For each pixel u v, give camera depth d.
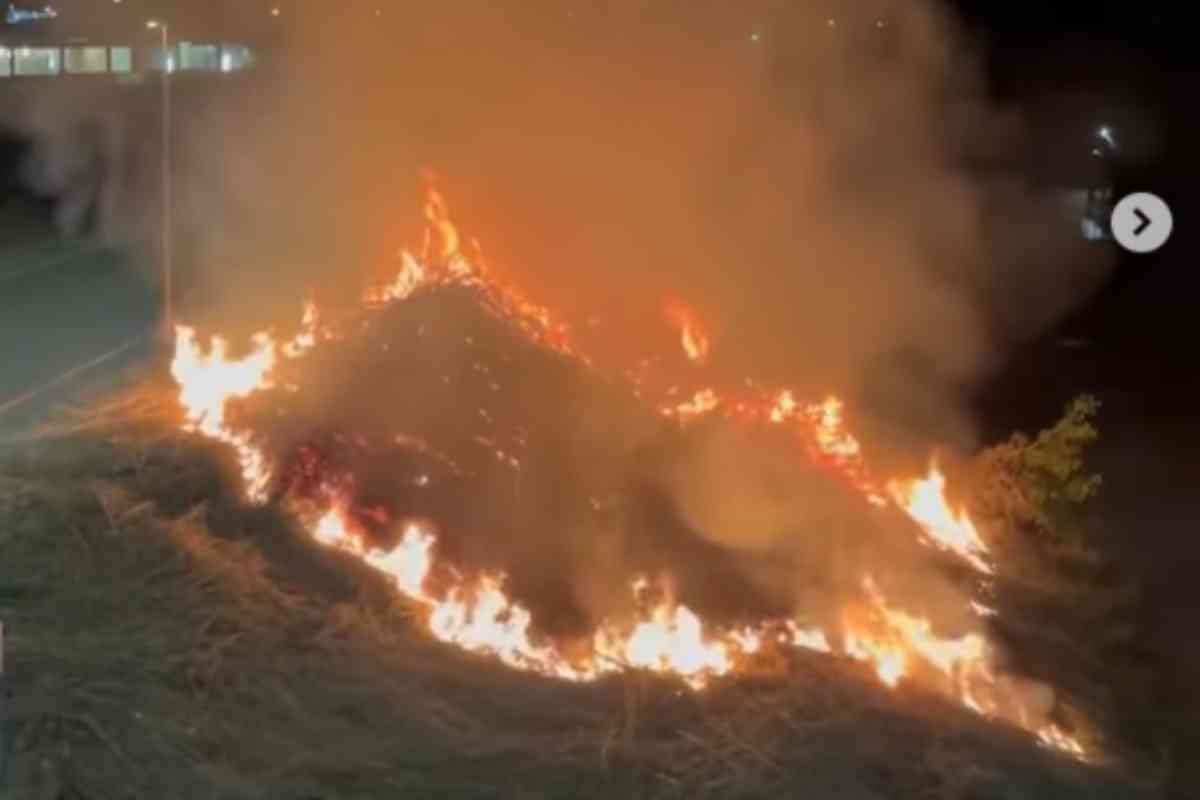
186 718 19.39
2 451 30.36
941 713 22.55
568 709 21.03
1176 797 22.66
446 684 21.44
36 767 17.47
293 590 23.94
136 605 22.81
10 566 23.89
